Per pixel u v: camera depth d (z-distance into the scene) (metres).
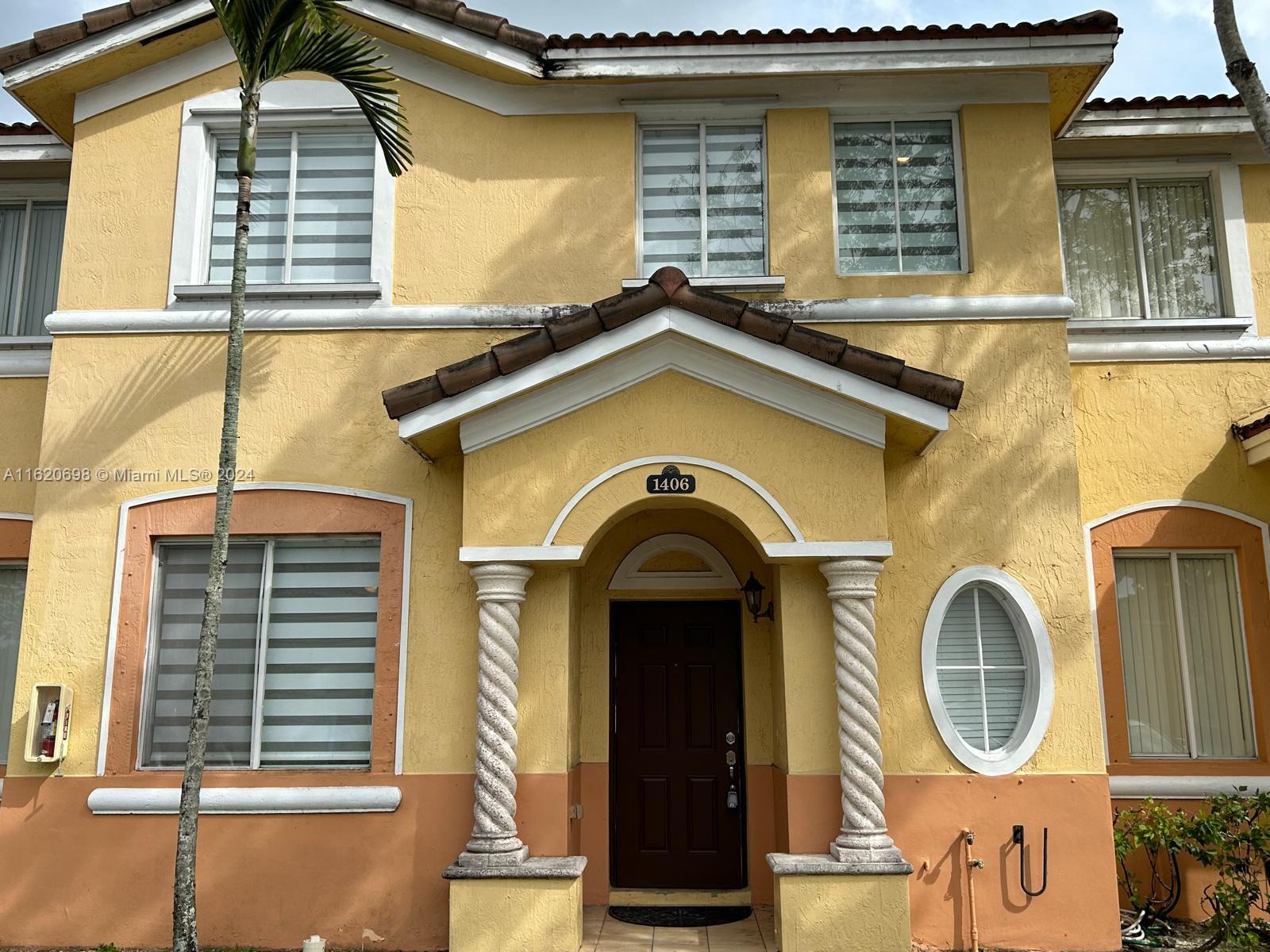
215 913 7.14
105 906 7.18
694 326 6.88
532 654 7.23
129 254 8.20
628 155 8.31
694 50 8.03
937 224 8.32
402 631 7.51
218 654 7.70
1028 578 7.48
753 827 8.17
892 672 7.36
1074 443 7.67
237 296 6.42
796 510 6.99
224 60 8.47
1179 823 7.02
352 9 8.05
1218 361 8.62
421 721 7.37
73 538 7.75
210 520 7.76
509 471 7.12
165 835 7.25
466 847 6.91
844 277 8.06
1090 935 6.94
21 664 7.57
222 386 7.96
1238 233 8.96
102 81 8.45
